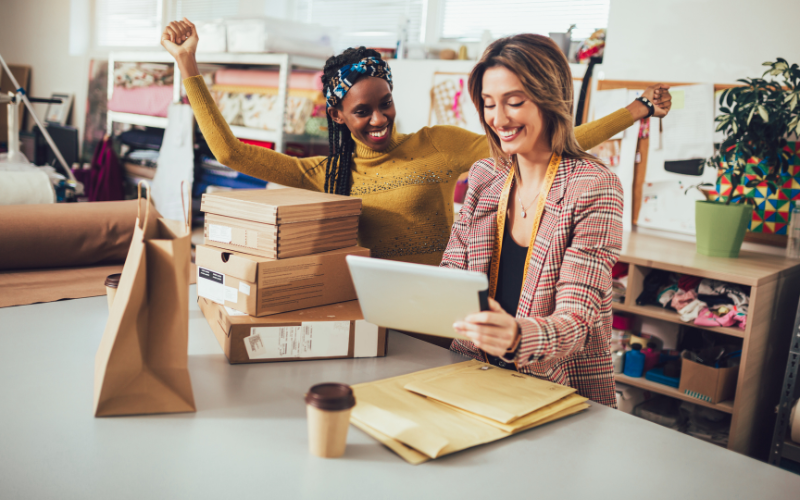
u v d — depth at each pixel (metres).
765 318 2.14
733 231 2.29
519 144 1.08
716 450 0.87
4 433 0.79
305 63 3.60
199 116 1.50
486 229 1.21
